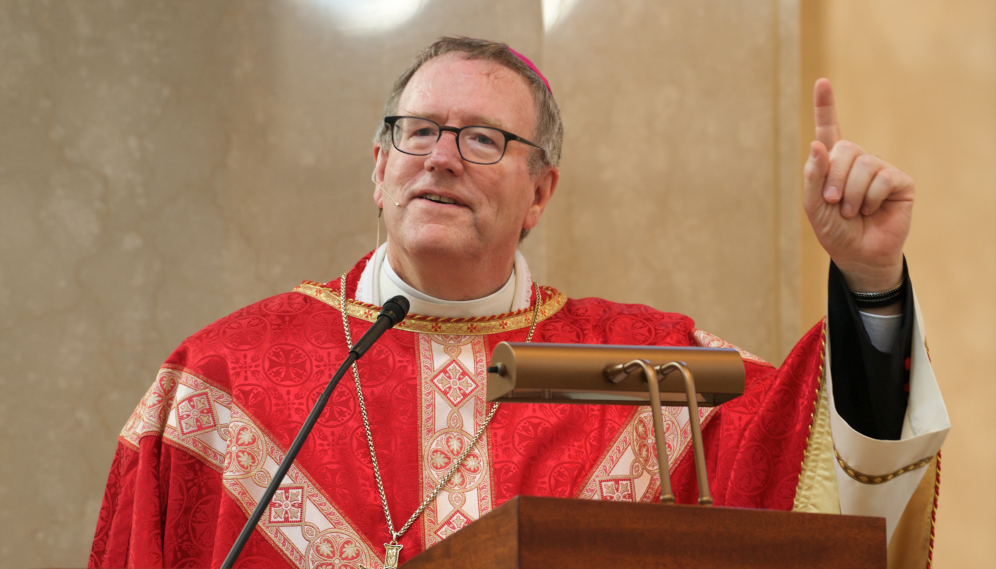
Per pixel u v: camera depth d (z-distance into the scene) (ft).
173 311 28.94
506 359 10.43
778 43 32.99
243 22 30.83
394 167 17.16
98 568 17.10
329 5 31.35
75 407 27.78
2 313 27.68
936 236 31.09
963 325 30.07
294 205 30.19
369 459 16.40
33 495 27.09
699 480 9.95
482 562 8.94
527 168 17.49
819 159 13.92
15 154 28.53
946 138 31.24
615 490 16.75
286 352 17.57
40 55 29.12
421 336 17.90
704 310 31.27
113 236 28.91
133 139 29.53
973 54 31.09
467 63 17.76
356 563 15.56
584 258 31.17
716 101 32.53
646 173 31.91
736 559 8.97
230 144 30.14
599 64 32.37
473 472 16.44
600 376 10.52
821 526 9.30
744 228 31.91
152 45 30.07
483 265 17.69
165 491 16.83
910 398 14.14
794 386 15.93
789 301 31.60
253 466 16.25
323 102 30.83
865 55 32.96
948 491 29.53
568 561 8.47
